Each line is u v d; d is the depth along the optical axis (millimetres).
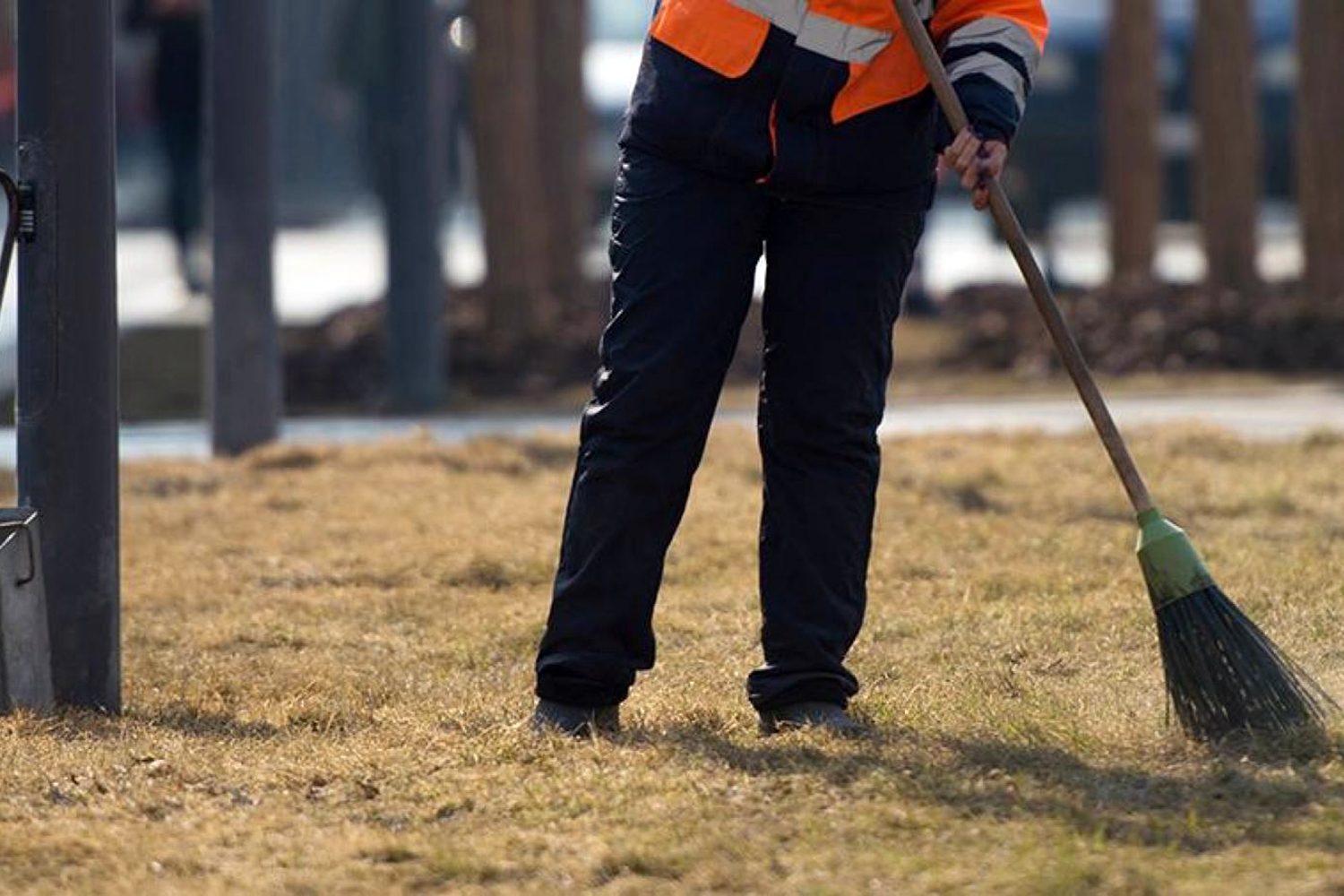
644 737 13766
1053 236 51156
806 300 13742
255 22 27328
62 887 11414
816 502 13961
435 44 32688
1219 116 37031
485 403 33750
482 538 21344
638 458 13719
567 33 39406
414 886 11312
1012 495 23078
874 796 12328
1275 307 35438
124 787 13102
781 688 14016
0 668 15008
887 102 13508
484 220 35781
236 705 15836
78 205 15391
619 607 13891
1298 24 36125
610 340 13781
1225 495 22625
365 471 25281
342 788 12977
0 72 65938
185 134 47344
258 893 11195
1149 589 13492
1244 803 12055
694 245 13594
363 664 17031
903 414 31188
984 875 10977
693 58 13492
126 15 47844
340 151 75312
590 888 11172
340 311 38250
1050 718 13938
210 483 24906
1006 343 35750
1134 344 35125
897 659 16141
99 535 15562
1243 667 13234
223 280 27562
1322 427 26641
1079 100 50094
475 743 13719
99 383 15531
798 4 13344
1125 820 11766
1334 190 36000
